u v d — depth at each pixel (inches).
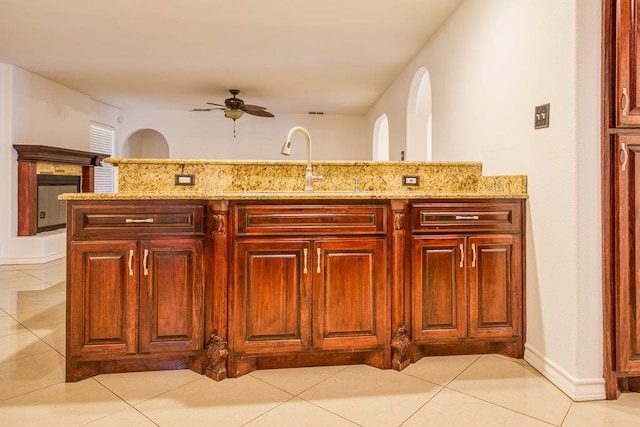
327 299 78.2
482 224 82.6
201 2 127.0
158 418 62.5
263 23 142.6
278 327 77.0
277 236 76.8
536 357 79.6
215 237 74.7
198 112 311.9
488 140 102.2
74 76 210.7
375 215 79.4
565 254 71.3
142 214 74.0
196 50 171.6
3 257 188.5
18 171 193.8
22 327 102.2
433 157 147.7
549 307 75.9
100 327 73.5
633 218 68.1
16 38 157.6
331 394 70.2
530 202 82.3
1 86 187.9
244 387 72.6
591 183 68.9
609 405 66.6
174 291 75.2
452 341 82.0
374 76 210.4
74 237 72.4
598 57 69.1
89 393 69.9
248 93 249.9
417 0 122.9
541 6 78.7
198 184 92.7
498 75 97.0
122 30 149.9
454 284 81.9
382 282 79.5
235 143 316.2
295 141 321.7
